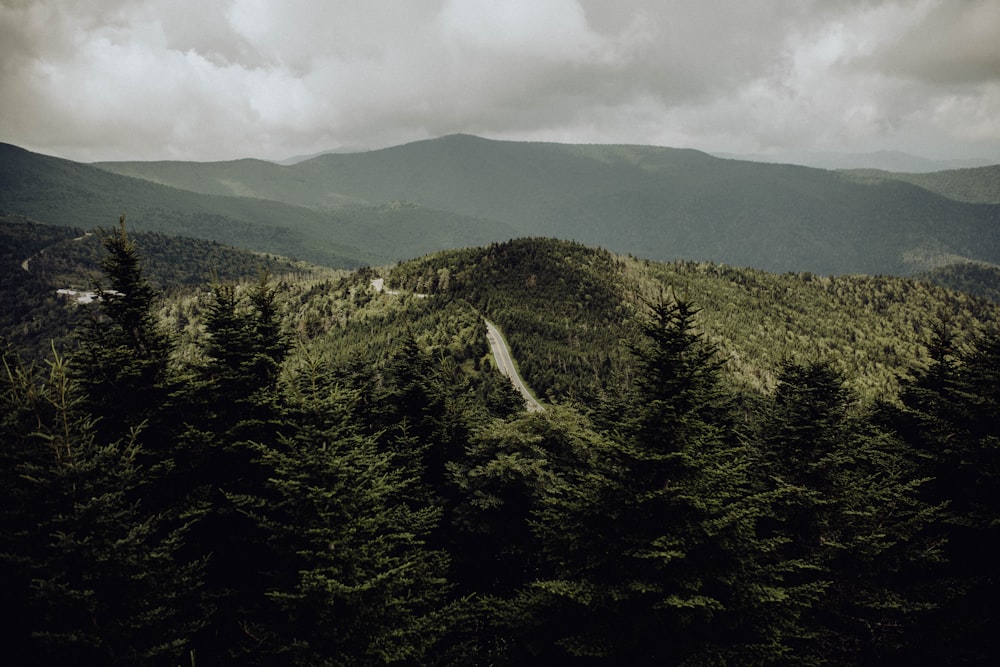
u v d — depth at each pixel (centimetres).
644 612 1423
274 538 1570
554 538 1680
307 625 1519
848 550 1969
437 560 2309
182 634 1516
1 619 1291
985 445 1962
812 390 2677
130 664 1313
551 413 3144
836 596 1948
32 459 1415
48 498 1336
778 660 1431
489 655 1886
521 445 2808
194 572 1714
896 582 1980
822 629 1850
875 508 2070
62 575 1240
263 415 2055
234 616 1731
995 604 1841
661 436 1508
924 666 1745
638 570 1453
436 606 2184
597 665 1487
